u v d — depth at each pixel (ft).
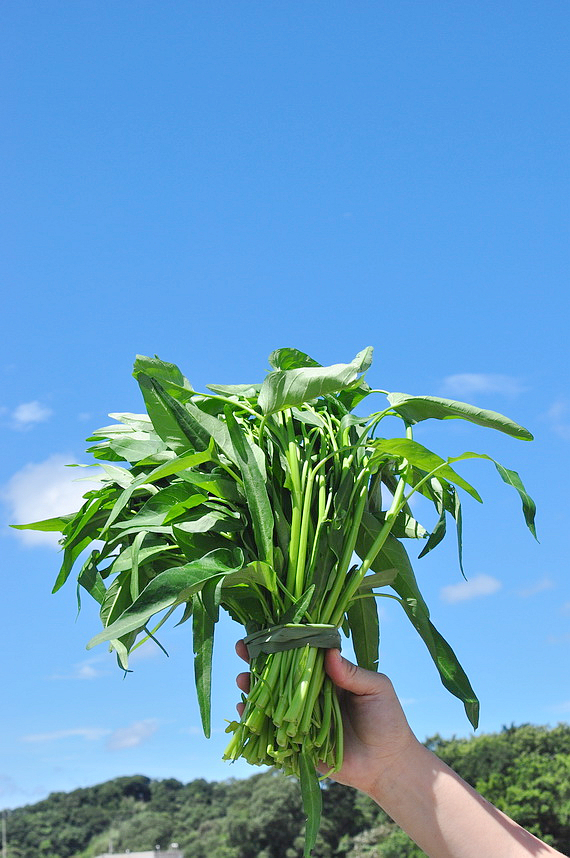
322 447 3.87
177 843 81.15
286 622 3.64
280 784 57.88
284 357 4.03
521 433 3.67
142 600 3.40
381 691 3.71
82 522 3.94
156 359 3.87
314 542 3.69
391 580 3.85
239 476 3.79
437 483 4.16
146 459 3.86
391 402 3.88
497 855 3.51
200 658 3.56
